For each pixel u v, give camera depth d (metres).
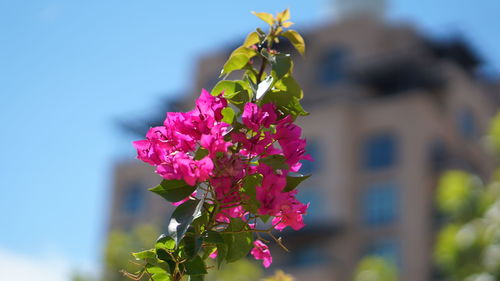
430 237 46.03
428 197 47.38
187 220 2.74
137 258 2.88
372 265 21.19
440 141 50.03
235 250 2.90
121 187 57.34
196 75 57.72
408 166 47.97
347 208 48.00
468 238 15.12
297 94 3.08
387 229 47.03
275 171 2.78
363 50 54.25
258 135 2.80
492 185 16.42
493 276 14.55
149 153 2.80
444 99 51.41
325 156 49.84
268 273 47.16
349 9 56.31
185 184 2.82
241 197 2.84
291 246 48.09
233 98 3.07
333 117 50.19
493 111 58.34
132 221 55.88
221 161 2.72
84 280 16.58
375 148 49.78
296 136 2.85
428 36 51.75
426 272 45.03
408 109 49.25
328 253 47.25
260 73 3.17
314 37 56.16
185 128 2.76
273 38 3.23
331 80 54.66
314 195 49.31
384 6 56.62
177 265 2.79
